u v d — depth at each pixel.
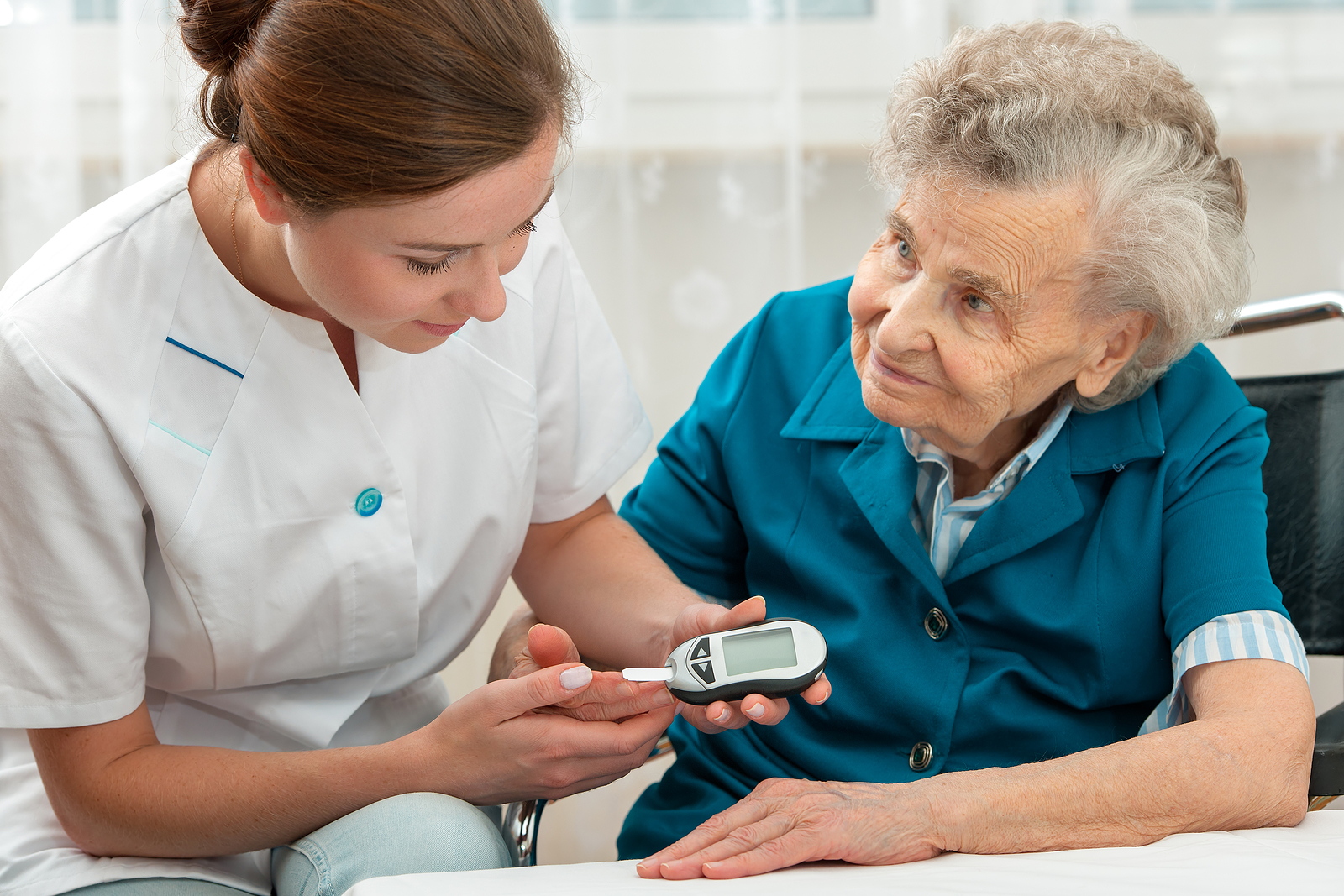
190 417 0.98
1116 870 0.78
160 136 1.90
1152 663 1.09
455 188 0.77
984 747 1.12
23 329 0.92
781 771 1.19
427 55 0.75
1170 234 0.97
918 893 0.73
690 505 1.31
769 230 2.05
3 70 1.88
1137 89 0.98
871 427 1.20
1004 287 0.96
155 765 0.98
